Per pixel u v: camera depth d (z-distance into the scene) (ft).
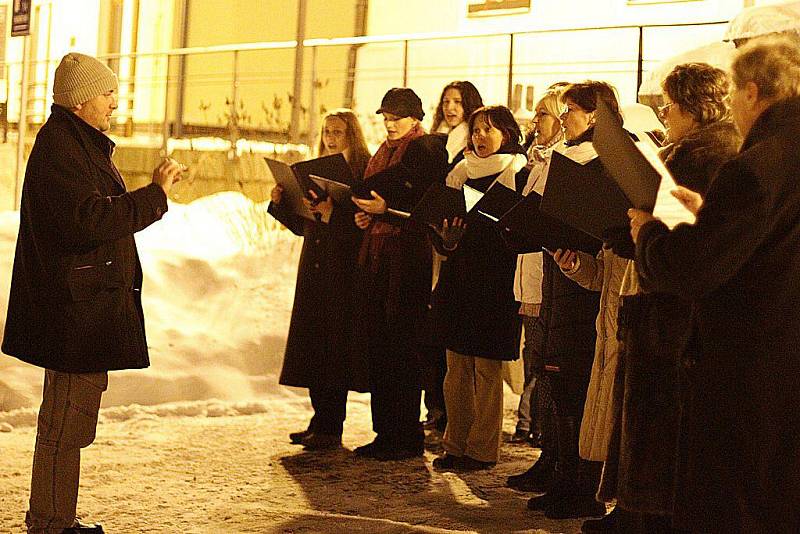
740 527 10.75
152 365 26.76
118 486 19.16
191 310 29.86
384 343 21.94
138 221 15.15
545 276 17.97
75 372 15.02
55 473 15.26
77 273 14.93
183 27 52.24
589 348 17.39
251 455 21.91
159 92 52.44
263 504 18.37
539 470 19.57
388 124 22.22
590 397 15.90
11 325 15.37
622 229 13.57
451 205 20.11
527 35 42.93
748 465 10.72
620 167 11.94
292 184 22.68
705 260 10.52
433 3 46.70
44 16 56.49
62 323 14.92
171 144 49.03
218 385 26.94
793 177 10.72
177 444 22.58
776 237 10.77
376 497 19.07
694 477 10.99
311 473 20.66
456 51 45.47
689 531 11.11
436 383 24.59
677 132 13.92
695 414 11.03
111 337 15.25
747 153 10.71
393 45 47.44
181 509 17.84
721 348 10.89
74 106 15.33
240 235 35.24
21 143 37.19
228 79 51.13
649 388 12.80
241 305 30.35
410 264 21.88
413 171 21.57
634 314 13.08
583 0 41.27
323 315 22.79
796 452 10.72
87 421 15.33
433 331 20.85
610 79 40.27
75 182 14.80
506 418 26.55
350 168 22.89
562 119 18.16
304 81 49.44
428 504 18.67
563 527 17.31
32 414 23.54
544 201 15.05
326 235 22.85
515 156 21.15
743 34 28.19
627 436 12.92
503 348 20.52
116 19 54.08
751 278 10.79
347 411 26.94
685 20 38.22
